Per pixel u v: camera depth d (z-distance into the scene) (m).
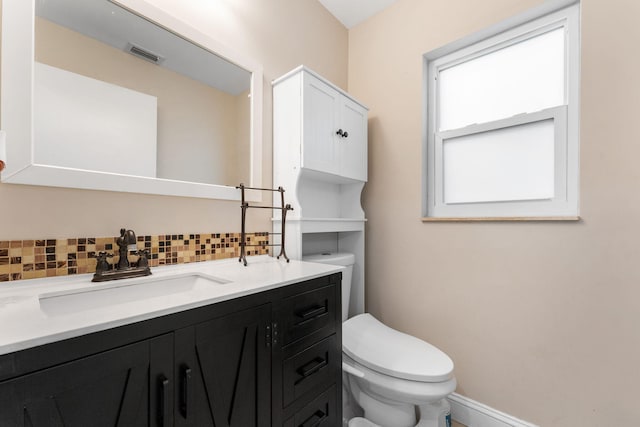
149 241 1.02
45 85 0.81
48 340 0.45
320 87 1.46
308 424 0.92
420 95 1.69
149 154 1.02
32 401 0.44
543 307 1.27
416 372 1.08
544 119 1.35
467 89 1.62
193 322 0.64
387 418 1.24
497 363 1.39
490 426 1.38
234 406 0.71
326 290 1.03
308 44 1.73
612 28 1.13
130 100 0.98
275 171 1.47
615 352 1.11
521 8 1.35
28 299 0.66
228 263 1.22
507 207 1.45
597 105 1.15
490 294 1.42
